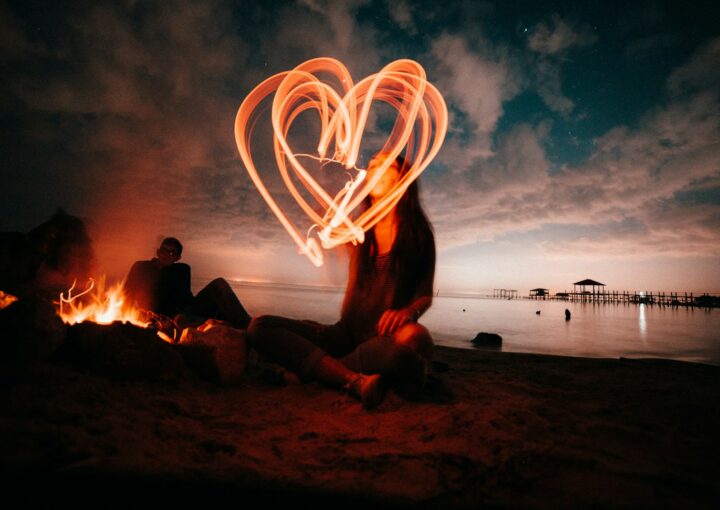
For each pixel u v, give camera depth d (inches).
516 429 85.2
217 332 115.9
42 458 52.2
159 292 162.7
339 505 53.8
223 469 60.0
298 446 74.9
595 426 87.5
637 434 83.9
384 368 102.8
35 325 88.8
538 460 70.1
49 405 69.2
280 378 119.6
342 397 103.5
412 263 114.1
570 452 73.2
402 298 113.7
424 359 102.7
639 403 108.9
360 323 115.7
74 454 54.5
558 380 141.3
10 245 116.1
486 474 65.0
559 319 1003.9
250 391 111.3
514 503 56.4
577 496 58.6
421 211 119.4
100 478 50.7
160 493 50.3
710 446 78.8
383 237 119.0
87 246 133.8
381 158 119.3
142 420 74.0
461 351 225.1
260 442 74.8
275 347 111.5
